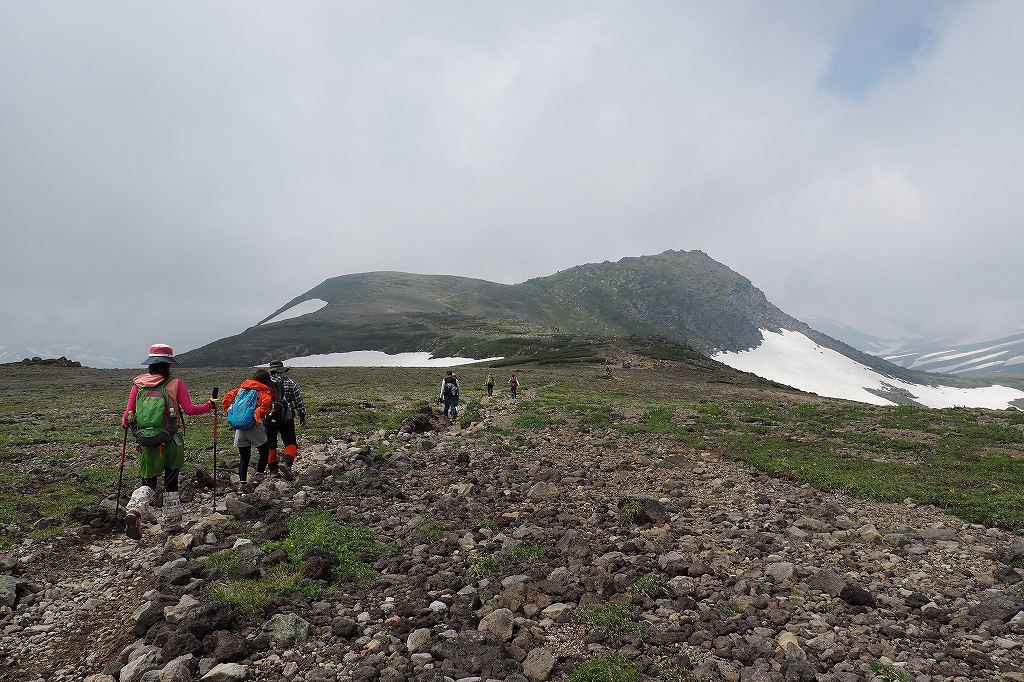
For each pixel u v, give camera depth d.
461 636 5.52
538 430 20.94
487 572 7.41
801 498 11.66
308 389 46.00
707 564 7.96
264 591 6.27
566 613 6.20
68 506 9.02
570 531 9.05
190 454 13.29
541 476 13.42
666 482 12.97
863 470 13.83
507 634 5.67
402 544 8.34
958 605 6.52
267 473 11.93
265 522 8.83
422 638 5.45
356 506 10.22
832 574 7.15
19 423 18.89
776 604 6.59
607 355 127.44
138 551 7.57
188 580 6.55
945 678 4.95
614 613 6.12
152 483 8.01
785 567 7.55
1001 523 9.58
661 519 10.14
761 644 5.55
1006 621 6.06
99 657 5.13
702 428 20.80
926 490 11.84
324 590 6.54
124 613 5.96
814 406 28.27
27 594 6.19
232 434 16.45
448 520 9.76
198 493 10.49
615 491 12.24
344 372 73.62
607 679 4.89
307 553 7.39
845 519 9.94
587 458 15.89
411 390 45.28
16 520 8.23
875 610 6.45
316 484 11.57
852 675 4.96
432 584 6.91
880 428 20.48
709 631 5.88
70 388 42.66
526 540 8.73
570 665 5.18
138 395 8.01
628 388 52.97
